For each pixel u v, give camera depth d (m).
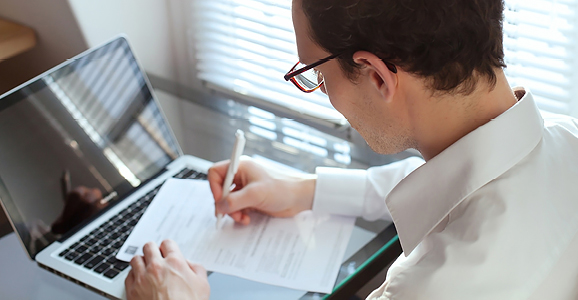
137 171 1.15
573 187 0.67
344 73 0.68
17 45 1.32
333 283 0.89
